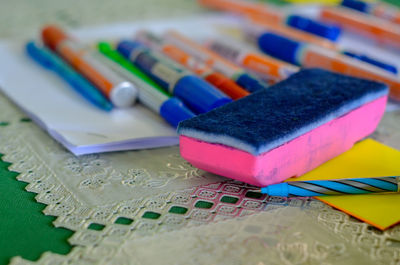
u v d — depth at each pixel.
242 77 0.88
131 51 1.01
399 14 1.24
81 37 1.23
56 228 0.54
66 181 0.64
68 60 1.03
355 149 0.70
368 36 1.19
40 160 0.70
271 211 0.57
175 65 0.90
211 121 0.60
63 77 0.99
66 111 0.84
